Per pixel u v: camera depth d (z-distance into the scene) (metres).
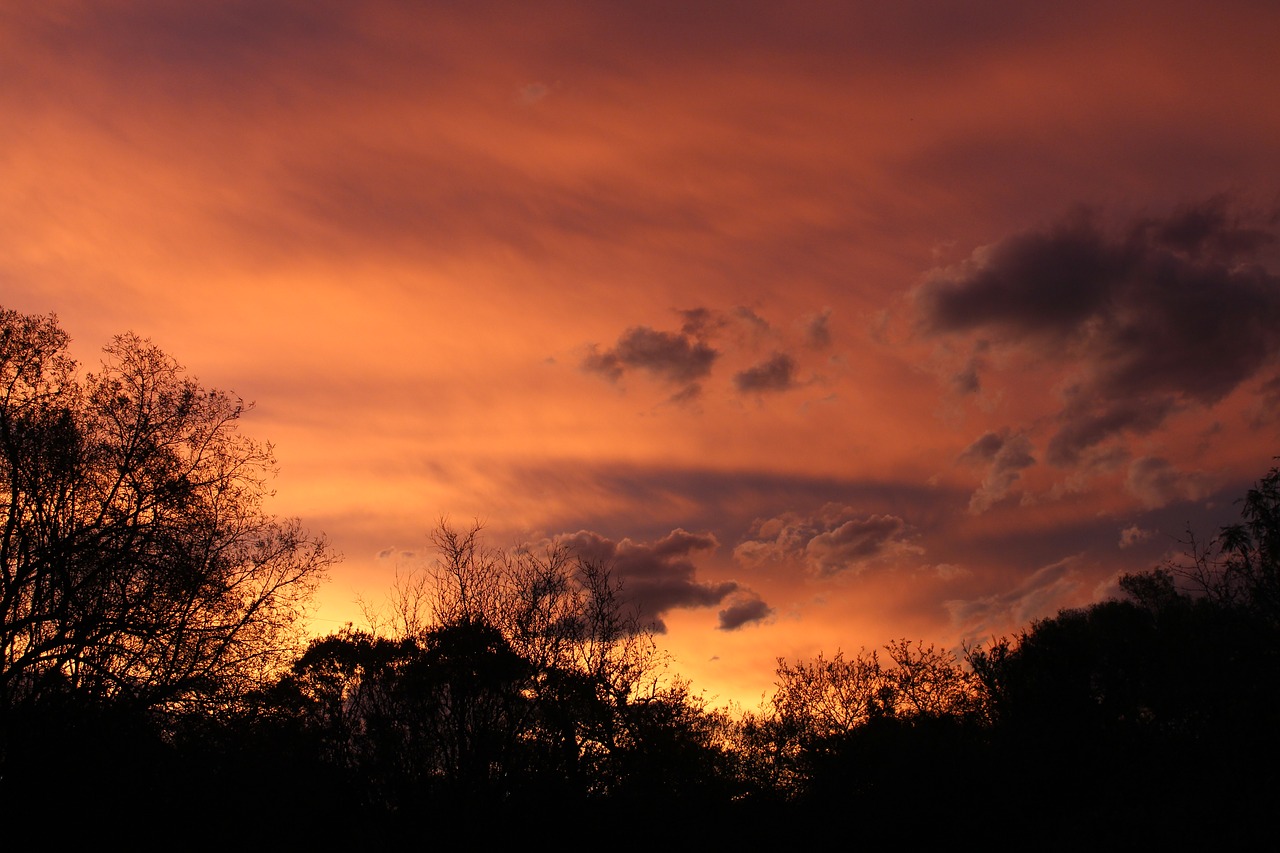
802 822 37.28
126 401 29.83
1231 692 27.64
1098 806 31.33
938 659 45.66
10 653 24.98
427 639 29.44
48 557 25.59
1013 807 33.94
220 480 30.31
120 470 28.62
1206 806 27.42
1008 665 38.09
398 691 28.52
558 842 28.17
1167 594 41.81
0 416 27.42
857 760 38.25
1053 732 34.50
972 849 33.19
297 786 27.34
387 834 26.81
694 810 32.97
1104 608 43.28
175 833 26.23
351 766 27.56
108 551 26.69
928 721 40.75
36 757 24.05
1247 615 25.70
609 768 30.38
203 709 26.38
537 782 28.42
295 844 26.97
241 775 27.11
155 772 25.78
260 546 30.20
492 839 26.80
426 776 27.36
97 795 24.86
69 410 28.42
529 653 30.22
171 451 29.64
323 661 29.50
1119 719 33.94
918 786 36.03
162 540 27.62
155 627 25.94
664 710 31.83
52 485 27.28
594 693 30.48
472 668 28.67
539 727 29.31
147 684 25.78
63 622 25.19
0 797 23.64
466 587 31.77
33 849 23.73
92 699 24.81
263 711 27.67
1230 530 23.69
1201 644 28.14
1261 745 26.67
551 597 31.64
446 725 28.08
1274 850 24.89
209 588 28.12
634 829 30.19
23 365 28.28
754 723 42.59
